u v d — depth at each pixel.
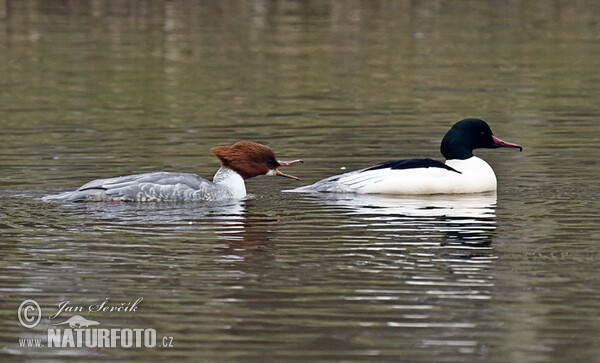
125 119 22.69
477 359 8.93
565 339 9.31
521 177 16.66
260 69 29.62
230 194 15.33
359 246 12.27
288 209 14.49
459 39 34.56
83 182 16.22
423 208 14.53
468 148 16.41
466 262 11.52
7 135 20.80
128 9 40.94
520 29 36.53
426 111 23.27
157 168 17.42
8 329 9.78
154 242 12.50
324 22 38.31
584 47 32.69
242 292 10.57
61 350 9.36
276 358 8.98
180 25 37.53
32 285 10.85
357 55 31.77
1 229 13.10
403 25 37.50
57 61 30.73
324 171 17.34
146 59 31.16
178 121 22.42
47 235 12.81
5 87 26.95
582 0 43.19
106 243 12.44
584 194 15.25
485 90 25.94
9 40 34.12
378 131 20.97
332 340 9.34
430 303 10.21
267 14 40.16
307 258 11.76
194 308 10.14
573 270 11.16
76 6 41.53
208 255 11.91
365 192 15.70
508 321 9.73
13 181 16.28
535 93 25.42
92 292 10.62
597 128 20.92
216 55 31.91
